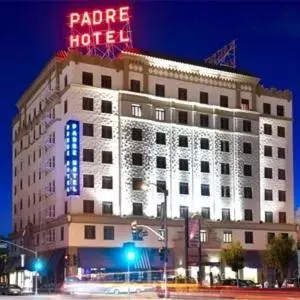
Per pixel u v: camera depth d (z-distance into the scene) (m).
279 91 97.56
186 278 61.41
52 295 63.88
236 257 79.56
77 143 78.56
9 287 73.38
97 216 78.69
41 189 90.94
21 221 103.44
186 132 87.50
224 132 90.69
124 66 84.06
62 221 78.94
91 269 76.88
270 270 88.81
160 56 88.50
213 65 94.69
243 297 47.53
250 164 92.19
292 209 95.31
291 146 97.19
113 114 82.31
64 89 82.12
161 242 82.06
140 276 78.69
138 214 81.88
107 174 80.69
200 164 87.94
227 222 87.88
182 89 88.38
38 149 93.50
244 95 93.69
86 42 85.75
